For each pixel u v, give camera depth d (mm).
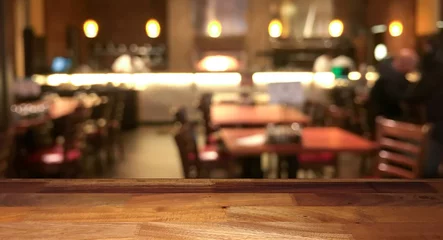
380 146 3617
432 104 4164
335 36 12102
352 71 10609
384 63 5621
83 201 1307
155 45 13188
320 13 12602
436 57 4129
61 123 6258
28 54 8789
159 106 11945
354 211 1246
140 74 11828
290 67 12195
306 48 12211
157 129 11320
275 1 12469
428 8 10688
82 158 5457
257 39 12469
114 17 13078
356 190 1420
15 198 1329
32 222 1164
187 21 12234
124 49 13039
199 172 4148
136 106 11523
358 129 6945
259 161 4746
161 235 1091
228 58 12328
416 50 11250
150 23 12273
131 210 1240
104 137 6918
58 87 10180
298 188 1435
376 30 11820
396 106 5664
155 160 7684
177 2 12219
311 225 1154
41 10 10680
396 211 1252
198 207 1264
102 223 1157
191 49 12281
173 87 11938
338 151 3631
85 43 12859
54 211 1232
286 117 5363
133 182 1490
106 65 12844
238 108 6777
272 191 1401
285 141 3791
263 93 11352
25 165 4844
